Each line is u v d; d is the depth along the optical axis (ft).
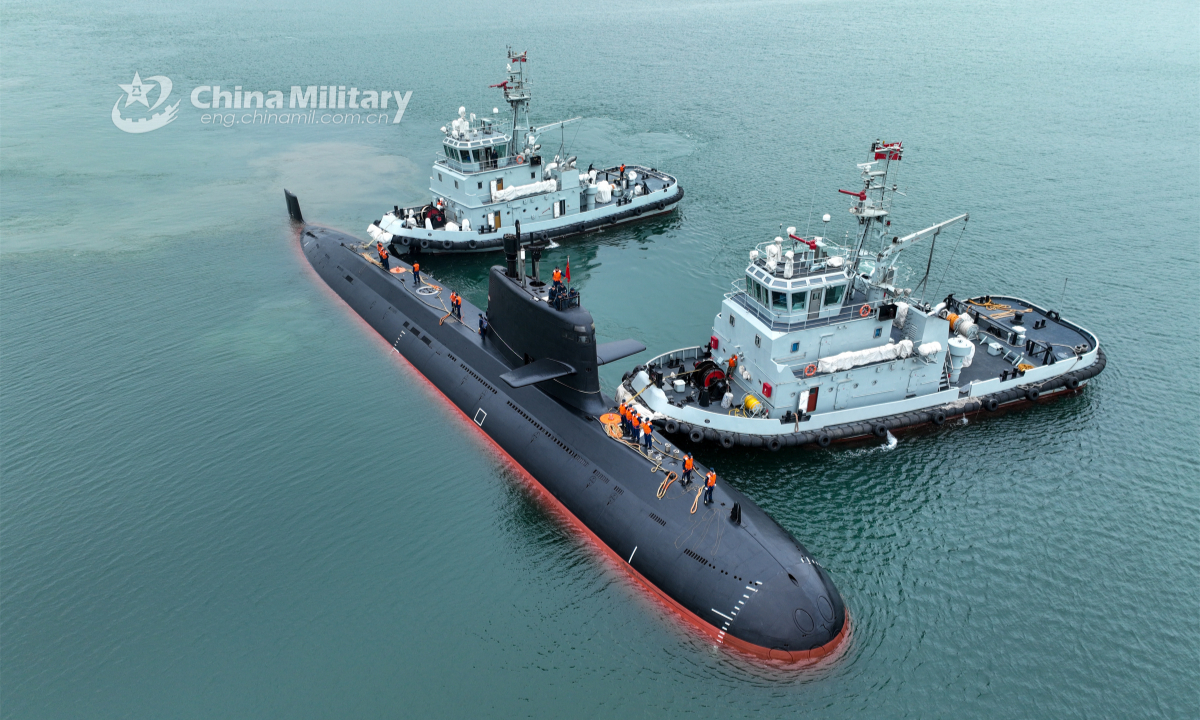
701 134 328.90
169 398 151.02
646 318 180.55
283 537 114.21
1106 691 88.84
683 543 99.50
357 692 89.81
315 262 214.07
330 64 540.11
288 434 139.13
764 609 90.53
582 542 112.06
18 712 88.48
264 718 87.04
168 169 304.91
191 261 218.18
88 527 116.57
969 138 310.24
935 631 96.94
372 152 326.44
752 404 128.88
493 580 105.70
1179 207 239.71
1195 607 100.53
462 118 215.72
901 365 133.39
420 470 128.88
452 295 161.07
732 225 235.61
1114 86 386.73
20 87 462.60
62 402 149.79
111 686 91.35
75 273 209.56
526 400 131.34
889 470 127.34
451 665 93.04
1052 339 153.58
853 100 376.27
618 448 114.52
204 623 99.86
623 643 95.30
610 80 447.42
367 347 170.50
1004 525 115.34
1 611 101.86
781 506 119.65
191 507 120.78
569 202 231.71
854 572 106.42
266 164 311.06
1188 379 153.58
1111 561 108.37
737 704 87.20
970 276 198.29
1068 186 257.96
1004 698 87.92
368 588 104.83
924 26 610.65
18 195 272.72
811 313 129.49
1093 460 129.59
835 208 245.45
